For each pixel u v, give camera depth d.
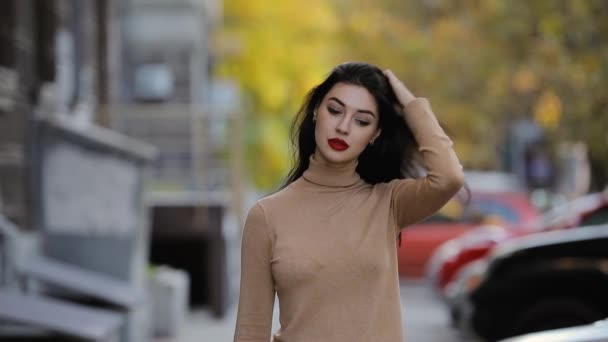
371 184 5.46
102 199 13.83
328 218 5.09
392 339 5.04
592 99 20.48
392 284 5.09
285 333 5.03
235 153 19.28
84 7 17.73
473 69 28.11
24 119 13.15
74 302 12.52
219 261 18.92
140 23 29.52
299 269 4.99
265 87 43.97
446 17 28.94
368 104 5.16
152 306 16.27
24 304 10.48
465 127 33.31
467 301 14.17
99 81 20.17
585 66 20.27
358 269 5.01
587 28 19.86
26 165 13.17
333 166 5.17
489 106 30.28
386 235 5.10
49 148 13.54
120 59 27.72
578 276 13.24
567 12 20.05
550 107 21.23
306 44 44.16
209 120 19.45
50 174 13.52
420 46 30.56
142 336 13.38
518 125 36.12
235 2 44.09
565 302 13.30
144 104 29.39
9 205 12.27
